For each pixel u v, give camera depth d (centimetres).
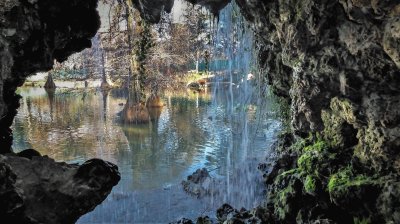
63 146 1267
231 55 1365
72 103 1919
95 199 444
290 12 552
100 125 1527
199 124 1533
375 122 489
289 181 635
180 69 1802
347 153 568
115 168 471
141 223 756
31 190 409
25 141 1317
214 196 880
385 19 408
